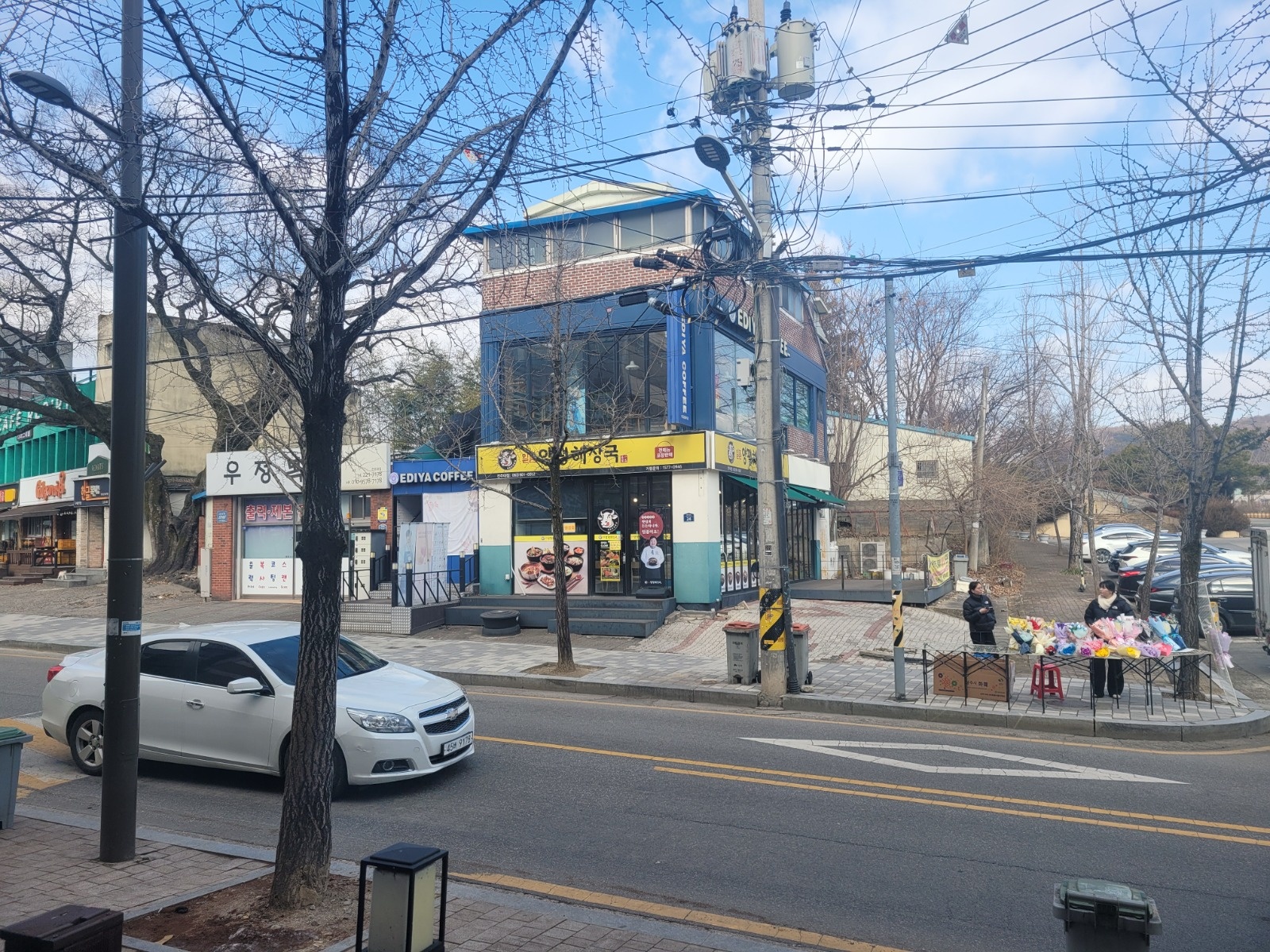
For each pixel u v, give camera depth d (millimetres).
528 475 21344
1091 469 25594
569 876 6383
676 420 19688
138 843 6672
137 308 6453
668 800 8219
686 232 20328
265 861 6285
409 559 20250
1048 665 12938
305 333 6062
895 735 11125
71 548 35281
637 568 21078
